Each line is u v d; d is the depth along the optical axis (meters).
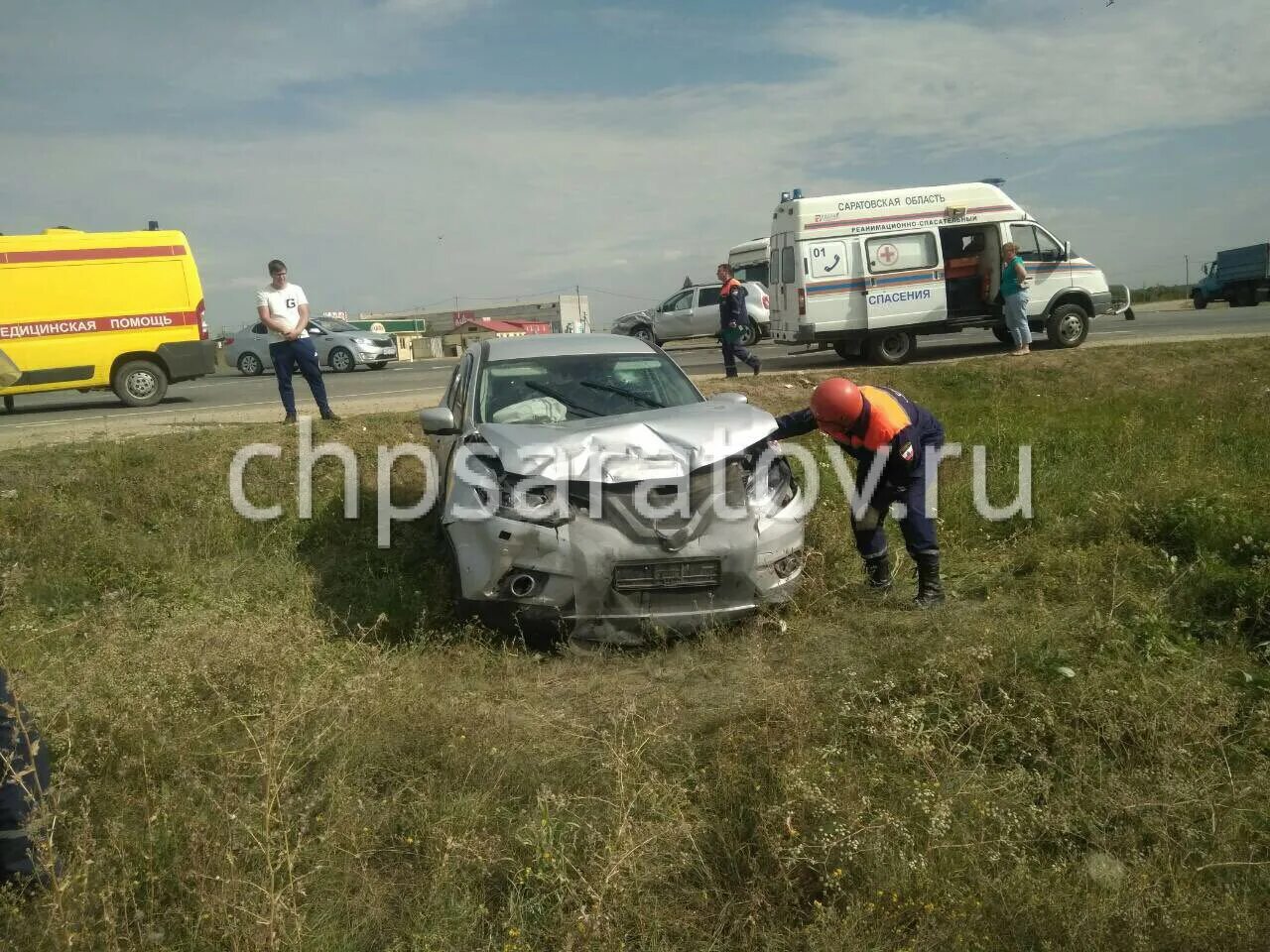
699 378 13.55
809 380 12.60
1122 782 3.30
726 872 3.00
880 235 15.02
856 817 3.01
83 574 6.29
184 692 3.88
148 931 2.65
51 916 2.53
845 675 4.11
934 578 5.31
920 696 3.90
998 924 2.68
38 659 4.55
